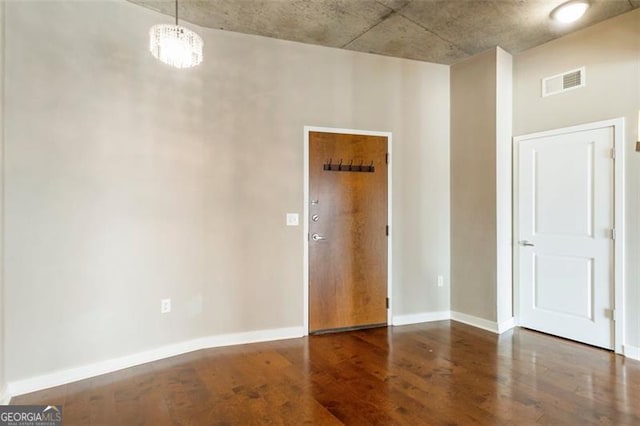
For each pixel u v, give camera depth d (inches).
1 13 89.3
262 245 134.0
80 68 103.3
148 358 114.7
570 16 118.3
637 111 116.4
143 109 114.2
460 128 158.2
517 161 149.0
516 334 140.3
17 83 93.7
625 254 119.1
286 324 137.4
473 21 124.0
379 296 151.2
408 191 156.2
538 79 142.6
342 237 145.7
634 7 115.0
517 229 149.0
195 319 124.6
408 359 116.4
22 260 94.4
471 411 85.4
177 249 120.8
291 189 138.1
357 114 148.2
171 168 119.6
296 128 138.9
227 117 129.0
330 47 143.4
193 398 91.8
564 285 134.7
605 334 123.7
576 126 130.8
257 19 122.0
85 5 104.2
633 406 87.0
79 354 102.7
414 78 157.3
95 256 105.7
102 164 106.9
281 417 83.3
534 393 93.7
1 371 88.4
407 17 121.3
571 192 132.4
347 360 115.7
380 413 84.9
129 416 83.6
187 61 90.2
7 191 92.4
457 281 159.5
